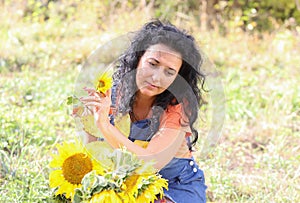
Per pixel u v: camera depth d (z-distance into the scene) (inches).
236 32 480.7
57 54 411.8
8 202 201.3
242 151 286.8
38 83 330.6
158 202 171.8
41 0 536.7
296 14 538.6
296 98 349.4
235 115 328.2
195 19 499.8
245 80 382.9
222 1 525.7
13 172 221.1
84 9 499.5
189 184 179.5
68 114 299.4
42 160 231.9
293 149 280.5
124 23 462.3
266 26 517.7
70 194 176.6
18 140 248.1
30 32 456.4
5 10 489.4
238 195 234.7
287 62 434.3
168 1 502.3
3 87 323.6
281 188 234.2
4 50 402.9
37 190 207.0
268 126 310.8
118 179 167.5
